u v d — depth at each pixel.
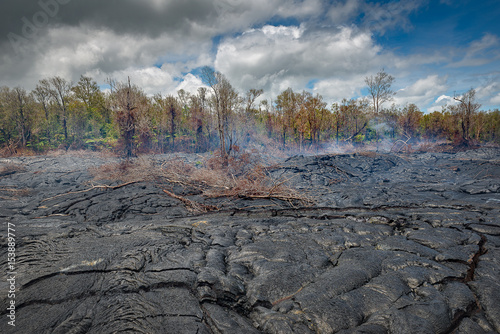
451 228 6.35
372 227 6.45
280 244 5.55
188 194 11.36
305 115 30.14
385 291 3.79
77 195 10.31
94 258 4.95
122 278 4.30
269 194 10.48
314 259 4.86
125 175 13.52
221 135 16.42
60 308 3.65
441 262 4.69
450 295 3.70
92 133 32.88
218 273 4.37
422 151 28.84
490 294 3.65
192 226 7.10
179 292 3.99
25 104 27.80
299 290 3.93
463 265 4.54
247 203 9.84
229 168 14.89
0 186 12.23
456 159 21.23
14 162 18.08
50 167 17.09
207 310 3.59
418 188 12.20
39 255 5.23
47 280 4.32
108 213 8.45
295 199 10.34
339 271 4.30
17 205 9.46
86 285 4.15
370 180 14.97
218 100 16.33
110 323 3.35
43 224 7.43
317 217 7.84
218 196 10.69
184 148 30.61
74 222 7.70
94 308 3.64
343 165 18.14
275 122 34.03
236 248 5.49
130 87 23.44
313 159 18.14
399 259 4.69
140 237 6.24
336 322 3.22
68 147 28.58
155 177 13.30
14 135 27.61
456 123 36.03
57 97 31.11
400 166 19.56
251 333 3.13
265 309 3.58
